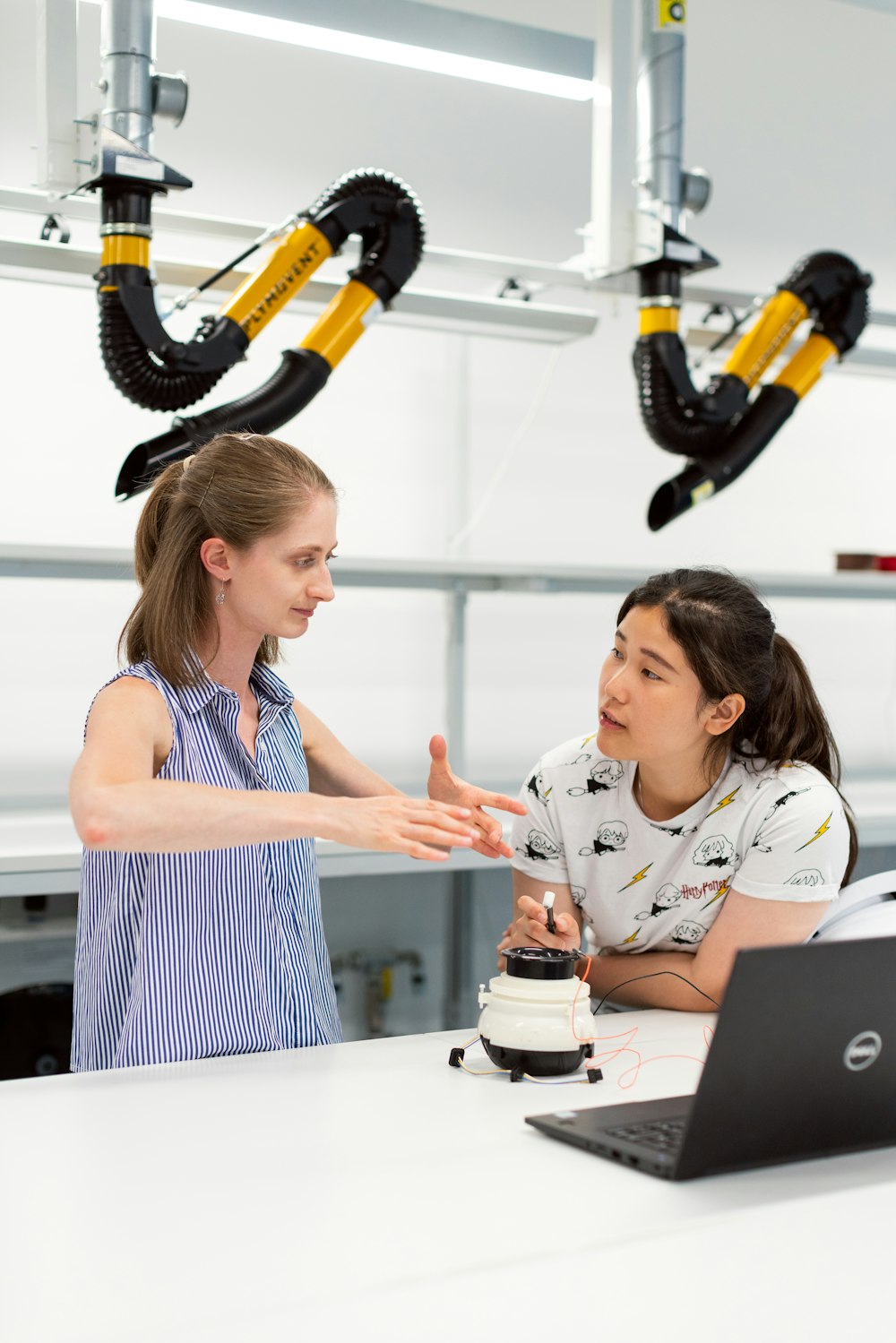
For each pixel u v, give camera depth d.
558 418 3.21
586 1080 1.16
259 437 1.32
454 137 2.91
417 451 3.09
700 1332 0.68
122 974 1.29
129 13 1.69
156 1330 0.67
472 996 2.72
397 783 3.06
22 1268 0.75
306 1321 0.68
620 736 1.40
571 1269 0.75
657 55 2.04
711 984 1.43
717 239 3.18
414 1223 0.82
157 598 1.31
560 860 1.55
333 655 3.05
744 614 1.38
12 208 1.88
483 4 2.59
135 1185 0.89
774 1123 0.91
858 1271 0.75
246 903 1.31
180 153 2.67
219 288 2.09
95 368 2.74
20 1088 1.12
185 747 1.29
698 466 2.23
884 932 1.44
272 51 2.71
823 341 2.28
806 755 1.50
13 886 1.93
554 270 2.15
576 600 3.32
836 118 3.25
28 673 2.74
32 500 2.71
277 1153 0.95
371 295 1.95
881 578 2.87
